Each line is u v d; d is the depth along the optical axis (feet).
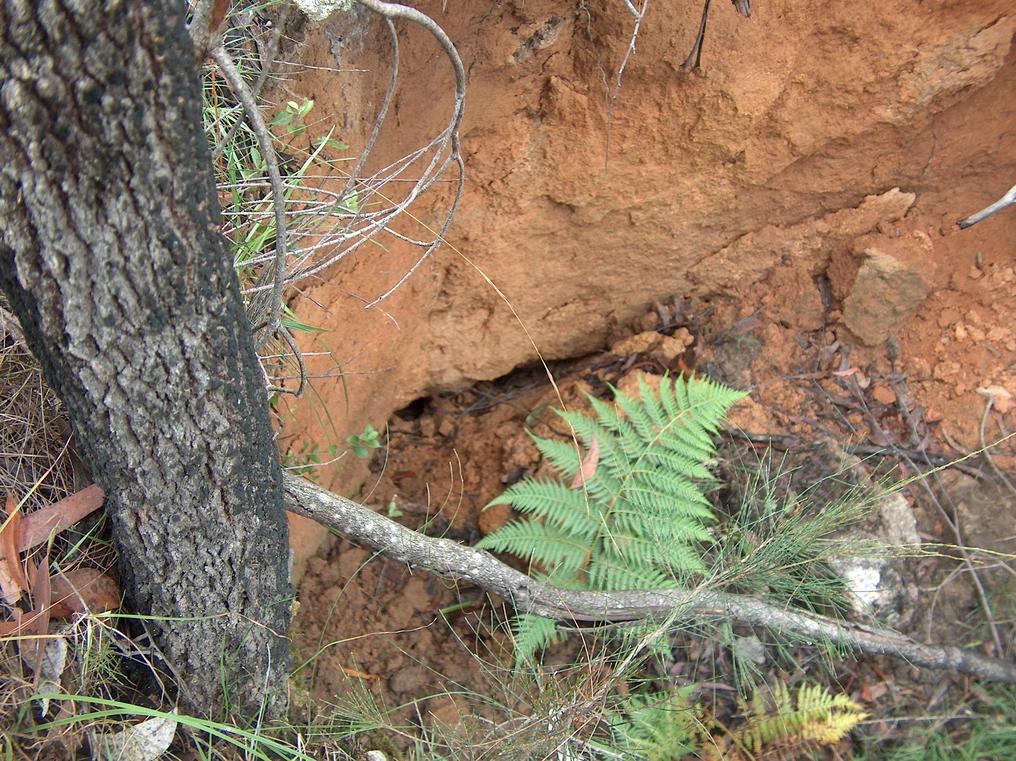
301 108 7.30
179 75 3.81
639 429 9.80
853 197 10.91
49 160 3.85
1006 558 9.61
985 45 9.27
